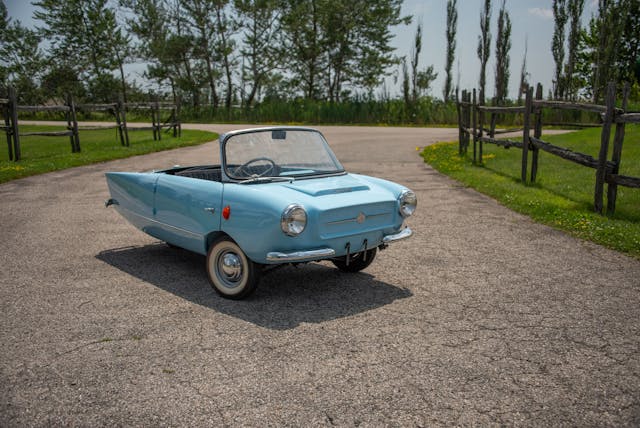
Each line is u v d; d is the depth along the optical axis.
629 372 3.49
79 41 57.72
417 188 11.34
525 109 11.50
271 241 4.38
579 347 3.87
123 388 3.29
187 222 5.20
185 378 3.42
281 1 54.31
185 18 53.44
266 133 5.42
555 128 34.12
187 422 2.93
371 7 56.44
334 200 4.66
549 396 3.20
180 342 3.95
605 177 8.35
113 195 6.38
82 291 5.07
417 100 47.69
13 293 5.02
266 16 53.31
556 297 4.93
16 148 15.83
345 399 3.16
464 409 3.05
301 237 4.42
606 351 3.80
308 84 59.12
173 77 56.41
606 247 6.68
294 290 5.13
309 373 3.47
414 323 4.31
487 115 41.25
